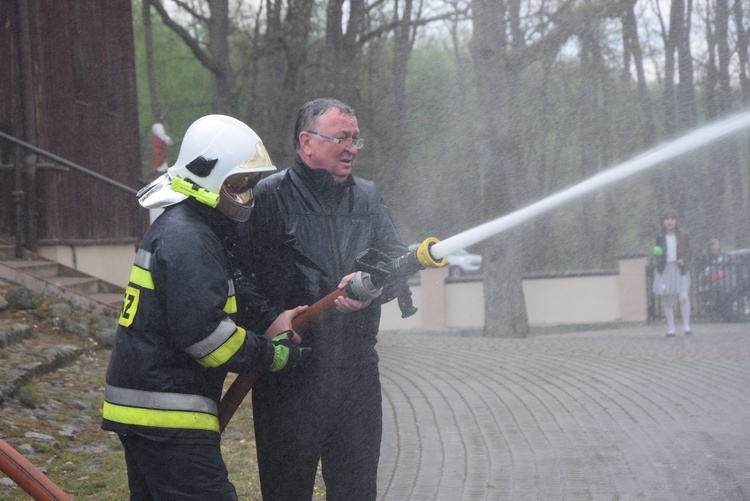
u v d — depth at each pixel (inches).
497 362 393.7
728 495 173.3
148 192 105.8
